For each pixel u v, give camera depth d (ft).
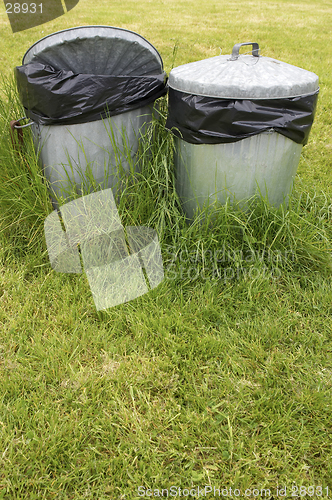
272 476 5.44
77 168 8.60
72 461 5.57
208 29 38.65
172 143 8.89
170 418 6.06
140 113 8.75
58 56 7.54
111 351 7.08
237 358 7.00
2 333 7.31
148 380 6.59
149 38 33.32
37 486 5.29
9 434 5.82
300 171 12.88
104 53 7.68
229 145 7.84
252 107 7.42
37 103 7.74
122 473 5.43
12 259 8.94
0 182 8.99
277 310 8.00
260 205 8.44
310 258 8.75
